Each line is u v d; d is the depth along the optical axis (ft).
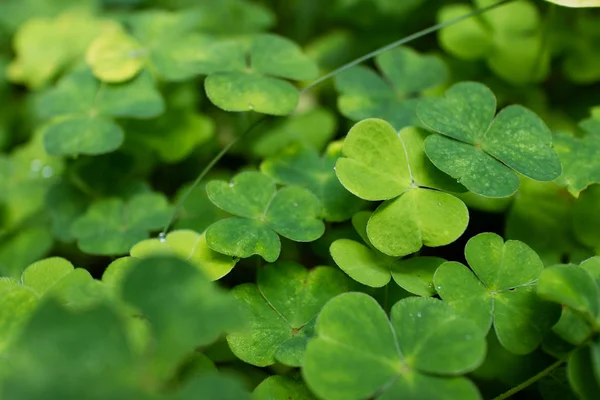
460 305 0.86
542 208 0.97
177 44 1.05
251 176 0.94
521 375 0.90
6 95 1.18
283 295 0.90
